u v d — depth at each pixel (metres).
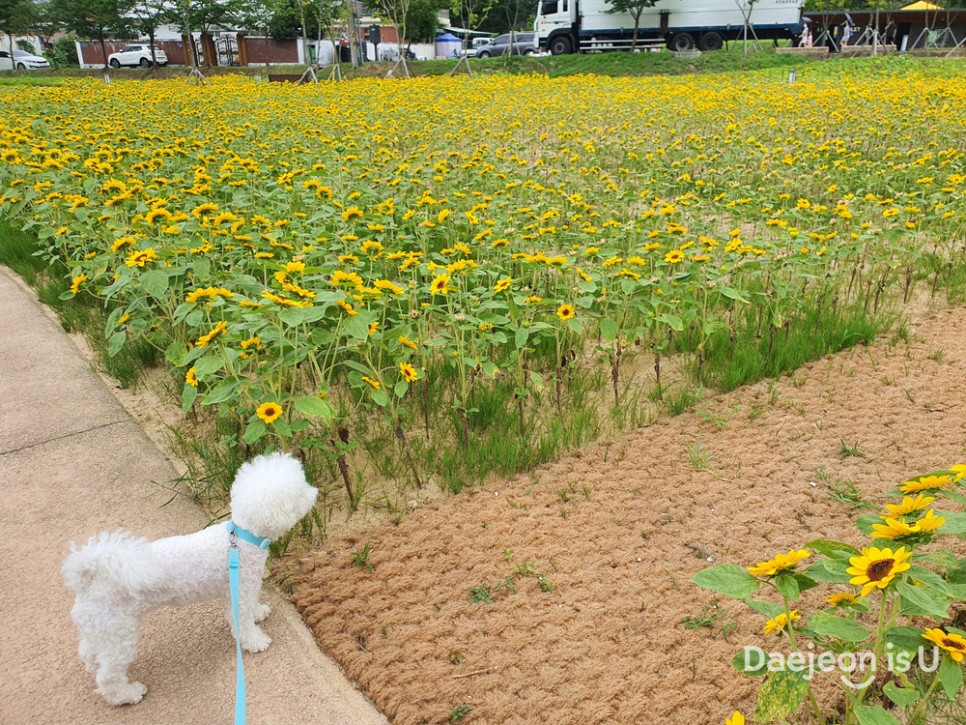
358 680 2.50
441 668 2.51
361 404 4.21
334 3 32.38
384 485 3.61
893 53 27.58
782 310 5.28
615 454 3.83
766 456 3.73
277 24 43.16
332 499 3.50
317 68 30.34
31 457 3.89
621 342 4.55
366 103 16.08
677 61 27.69
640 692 2.39
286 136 10.17
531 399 4.34
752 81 22.00
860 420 4.04
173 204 5.64
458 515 3.32
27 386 4.71
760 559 2.98
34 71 36.31
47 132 10.02
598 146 10.46
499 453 3.69
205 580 2.41
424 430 4.05
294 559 3.10
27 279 6.60
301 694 2.45
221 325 3.22
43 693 2.48
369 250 4.46
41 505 3.48
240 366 3.57
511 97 17.28
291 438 3.89
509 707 2.35
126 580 2.22
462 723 2.31
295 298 3.35
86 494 3.57
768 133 11.30
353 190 6.47
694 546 3.09
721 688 2.41
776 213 5.97
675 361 4.89
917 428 3.93
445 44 52.78
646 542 3.12
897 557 1.68
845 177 7.91
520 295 4.15
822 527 3.18
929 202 6.68
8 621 2.78
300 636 2.69
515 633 2.65
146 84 23.52
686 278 4.64
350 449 3.50
